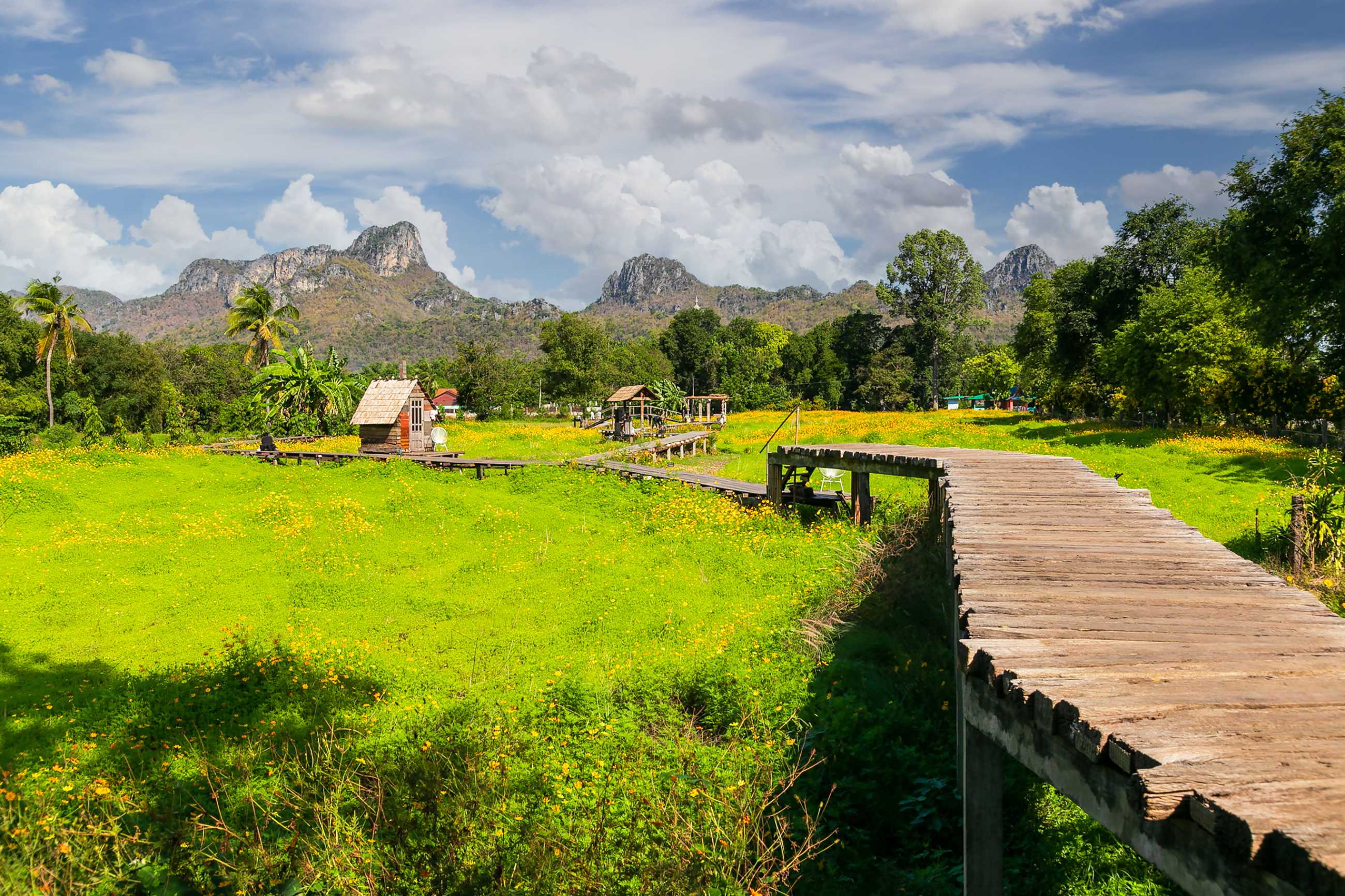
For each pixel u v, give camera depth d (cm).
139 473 2348
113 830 493
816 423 4531
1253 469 1908
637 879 470
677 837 492
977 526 788
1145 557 654
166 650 1026
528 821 524
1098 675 385
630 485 2056
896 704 726
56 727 761
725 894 453
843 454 1571
